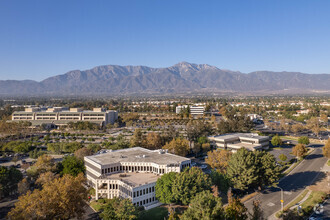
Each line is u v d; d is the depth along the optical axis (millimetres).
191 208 72500
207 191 79750
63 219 87500
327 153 159625
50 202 81812
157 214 93188
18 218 74750
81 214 89250
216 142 199375
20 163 167375
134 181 106562
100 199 106750
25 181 114312
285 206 98438
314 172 140875
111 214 80000
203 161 165625
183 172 100812
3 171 113812
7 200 110062
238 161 109750
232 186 108125
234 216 70875
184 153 164375
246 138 199000
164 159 123938
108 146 186750
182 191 94312
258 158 113750
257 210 74500
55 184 89562
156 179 108875
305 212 92562
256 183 111250
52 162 137625
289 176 135250
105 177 111438
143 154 136000
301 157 168250
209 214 66688
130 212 79938
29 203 79688
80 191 92188
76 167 128875
